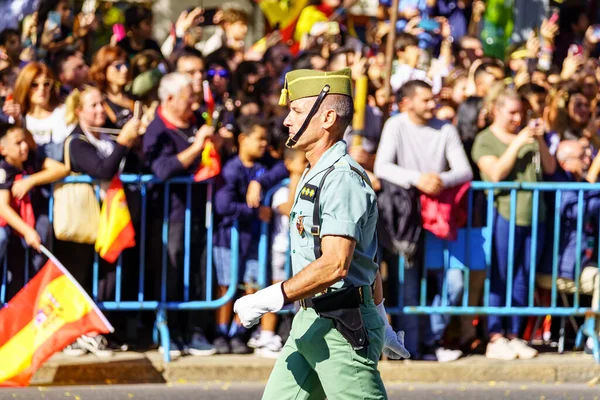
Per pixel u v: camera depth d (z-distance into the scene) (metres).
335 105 10.29
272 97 19.11
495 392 16.70
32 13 22.11
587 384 17.33
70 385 16.39
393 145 17.12
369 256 10.35
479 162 17.58
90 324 16.05
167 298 17.12
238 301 9.88
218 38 24.81
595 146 19.30
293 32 25.02
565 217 17.86
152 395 15.96
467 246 17.45
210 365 16.86
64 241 16.80
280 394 10.49
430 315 17.70
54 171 16.36
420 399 16.20
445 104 19.84
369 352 10.19
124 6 26.61
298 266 10.29
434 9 24.69
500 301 17.78
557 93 18.95
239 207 16.86
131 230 16.48
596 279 17.81
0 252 16.25
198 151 16.47
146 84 18.52
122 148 16.22
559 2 27.16
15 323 15.95
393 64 20.91
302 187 10.26
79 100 16.80
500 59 26.08
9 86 18.81
